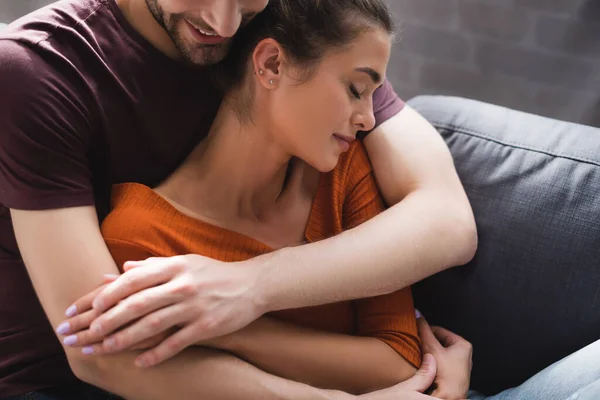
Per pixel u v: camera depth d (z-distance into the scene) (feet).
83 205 2.97
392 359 3.31
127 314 2.72
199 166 3.31
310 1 2.88
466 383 3.47
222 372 2.94
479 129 3.98
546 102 5.91
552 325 3.57
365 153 3.70
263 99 3.07
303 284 3.09
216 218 3.29
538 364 3.65
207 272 2.93
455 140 4.00
